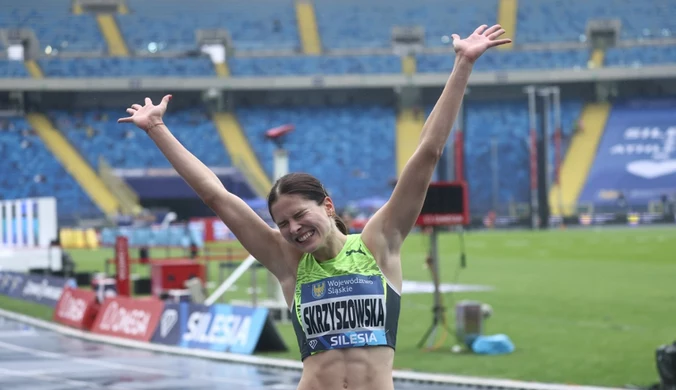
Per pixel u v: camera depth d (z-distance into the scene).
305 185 5.78
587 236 80.12
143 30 116.38
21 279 40.88
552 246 67.62
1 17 113.94
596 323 28.42
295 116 112.31
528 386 17.89
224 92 112.88
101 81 107.25
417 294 38.03
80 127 106.56
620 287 39.44
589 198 102.31
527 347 23.47
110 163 102.38
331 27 119.38
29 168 99.56
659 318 29.44
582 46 114.56
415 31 117.75
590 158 105.94
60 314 31.98
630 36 116.38
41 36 112.75
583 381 18.58
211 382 19.33
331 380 5.89
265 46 115.94
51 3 117.56
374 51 115.50
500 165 105.38
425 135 5.93
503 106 112.94
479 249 66.56
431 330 23.62
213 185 6.23
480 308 22.88
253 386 18.77
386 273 6.00
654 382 18.27
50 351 24.94
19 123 106.00
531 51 114.38
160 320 26.44
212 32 116.06
